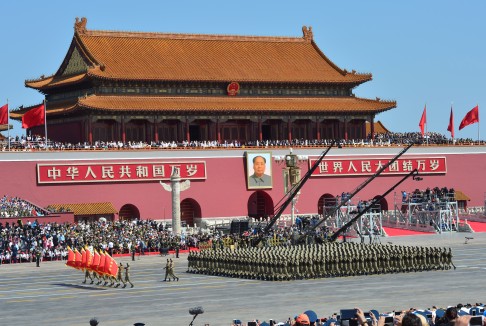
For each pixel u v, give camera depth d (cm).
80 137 19275
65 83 19538
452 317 4822
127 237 16012
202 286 11625
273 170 19775
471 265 13188
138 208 18425
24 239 15138
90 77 18825
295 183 17662
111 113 18850
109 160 18225
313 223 16650
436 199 18425
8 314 9712
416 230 18325
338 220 17925
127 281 11919
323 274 12106
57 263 14800
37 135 19312
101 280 12281
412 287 10875
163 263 14688
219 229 18038
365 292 10531
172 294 10950
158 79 19400
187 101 19762
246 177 19500
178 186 17162
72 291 11456
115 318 9250
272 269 11975
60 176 17775
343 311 6450
